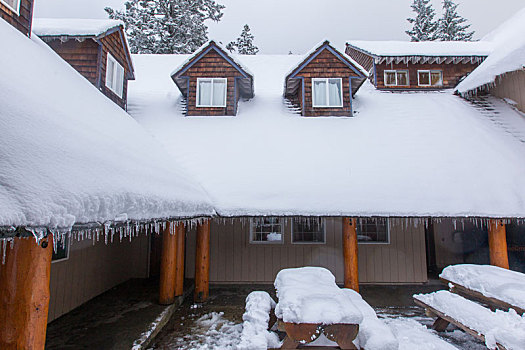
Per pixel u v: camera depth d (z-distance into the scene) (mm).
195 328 5340
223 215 5707
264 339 3592
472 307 4320
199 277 6719
